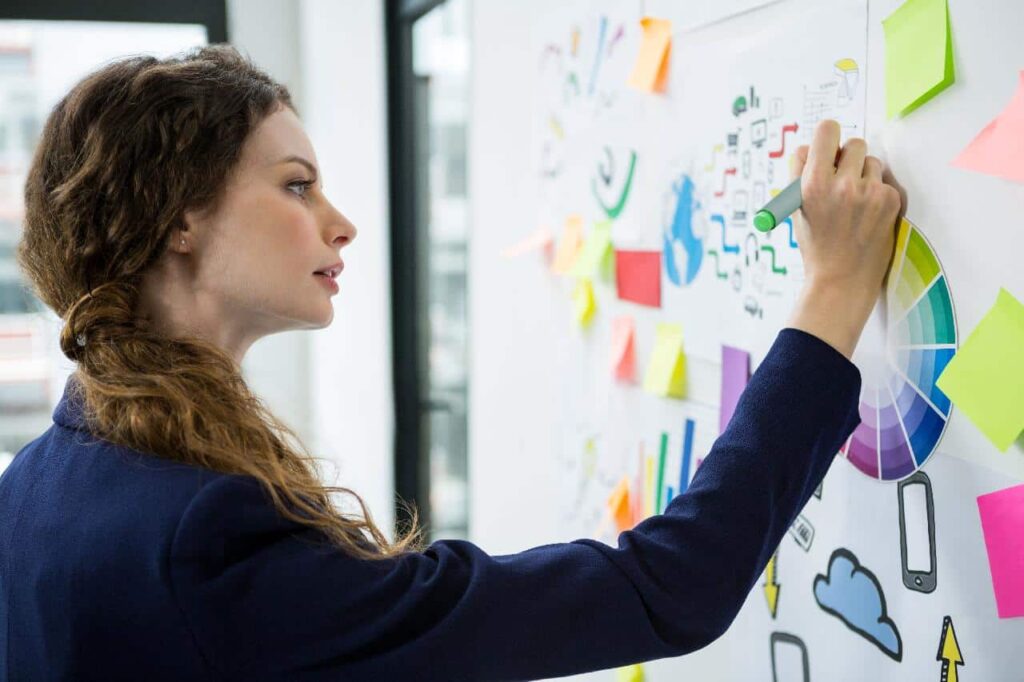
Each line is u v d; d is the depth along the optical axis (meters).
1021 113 0.64
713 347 1.03
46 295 0.78
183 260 0.75
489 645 0.65
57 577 0.66
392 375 2.74
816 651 0.90
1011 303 0.66
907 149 0.75
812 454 0.69
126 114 0.72
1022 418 0.65
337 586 0.64
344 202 3.01
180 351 0.72
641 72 1.12
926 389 0.74
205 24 3.05
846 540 0.85
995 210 0.67
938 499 0.74
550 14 1.44
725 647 1.06
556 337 1.49
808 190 0.75
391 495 2.75
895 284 0.77
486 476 1.88
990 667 0.70
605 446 1.33
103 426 0.69
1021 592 0.67
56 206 0.75
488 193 1.77
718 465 0.69
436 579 0.65
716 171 1.01
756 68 0.93
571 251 1.38
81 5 2.91
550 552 0.69
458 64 2.35
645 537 0.68
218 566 0.63
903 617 0.78
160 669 0.64
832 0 0.82
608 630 0.66
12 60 2.98
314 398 3.57
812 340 0.72
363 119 2.78
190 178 0.72
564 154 1.41
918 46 0.72
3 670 0.70
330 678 0.65
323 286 0.80
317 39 3.07
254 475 0.66
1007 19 0.65
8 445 3.08
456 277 2.52
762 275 0.93
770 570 0.97
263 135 0.75
